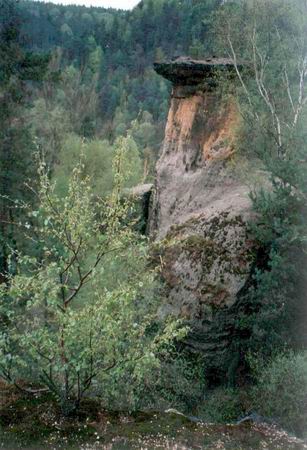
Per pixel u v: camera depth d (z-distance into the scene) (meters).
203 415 11.63
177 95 19.98
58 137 32.41
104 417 8.02
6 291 7.16
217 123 18.45
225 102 18.25
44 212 7.63
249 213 14.56
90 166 28.55
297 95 17.41
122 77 76.62
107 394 7.96
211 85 18.64
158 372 12.05
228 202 15.70
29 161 19.64
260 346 12.88
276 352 12.07
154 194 20.75
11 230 17.91
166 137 20.72
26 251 16.28
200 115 18.98
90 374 7.41
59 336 7.00
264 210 13.25
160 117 63.78
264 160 14.05
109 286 8.48
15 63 20.25
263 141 15.15
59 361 7.25
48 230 7.39
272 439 8.23
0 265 15.91
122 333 7.38
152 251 15.51
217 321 13.44
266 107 16.44
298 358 10.77
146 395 11.13
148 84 75.38
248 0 18.61
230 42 17.42
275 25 18.08
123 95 67.44
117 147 7.70
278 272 12.48
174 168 19.64
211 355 13.45
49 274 7.30
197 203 17.81
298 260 12.80
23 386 8.47
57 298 7.52
